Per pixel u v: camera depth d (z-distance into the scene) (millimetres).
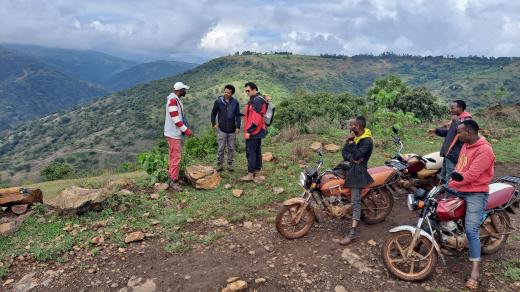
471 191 4633
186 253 5457
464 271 4953
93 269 5031
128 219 6523
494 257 5273
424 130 14352
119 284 4746
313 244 5703
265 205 7227
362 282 4754
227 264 5141
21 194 6801
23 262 5262
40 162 195750
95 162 184250
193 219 6562
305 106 32656
